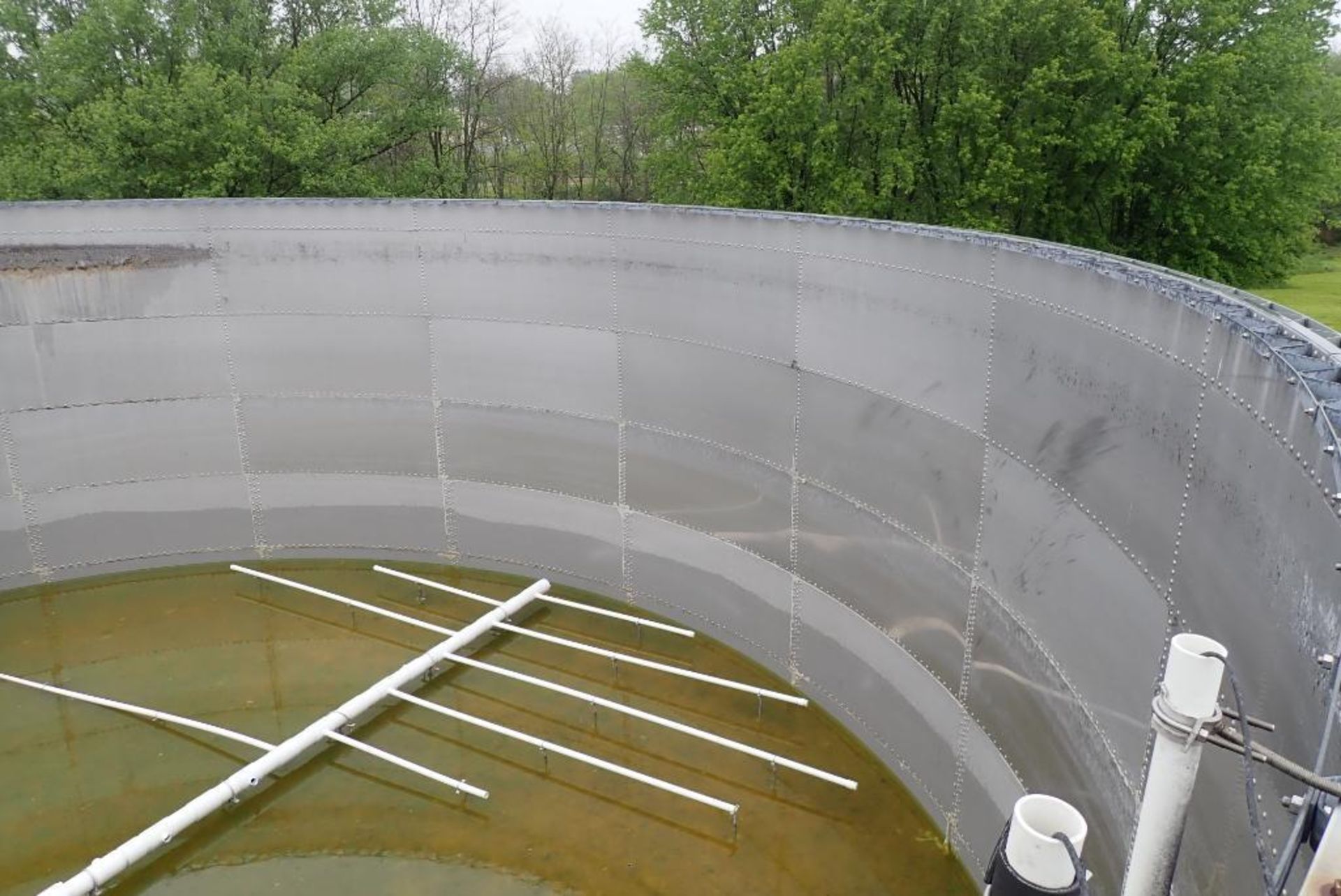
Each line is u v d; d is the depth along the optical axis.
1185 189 19.52
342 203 8.56
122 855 5.65
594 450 8.44
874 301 5.93
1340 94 19.36
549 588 9.01
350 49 21.31
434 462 9.12
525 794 6.37
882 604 6.27
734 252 6.98
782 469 7.02
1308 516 2.69
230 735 6.66
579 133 30.84
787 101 18.06
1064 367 4.43
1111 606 4.05
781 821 6.07
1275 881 1.92
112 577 9.41
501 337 8.54
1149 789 2.21
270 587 9.18
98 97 19.34
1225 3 17.92
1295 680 2.71
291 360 9.02
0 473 8.90
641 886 5.59
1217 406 3.34
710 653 7.91
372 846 5.94
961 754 5.55
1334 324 10.27
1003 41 18.28
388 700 7.36
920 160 18.77
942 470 5.53
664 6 20.58
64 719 7.23
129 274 8.74
